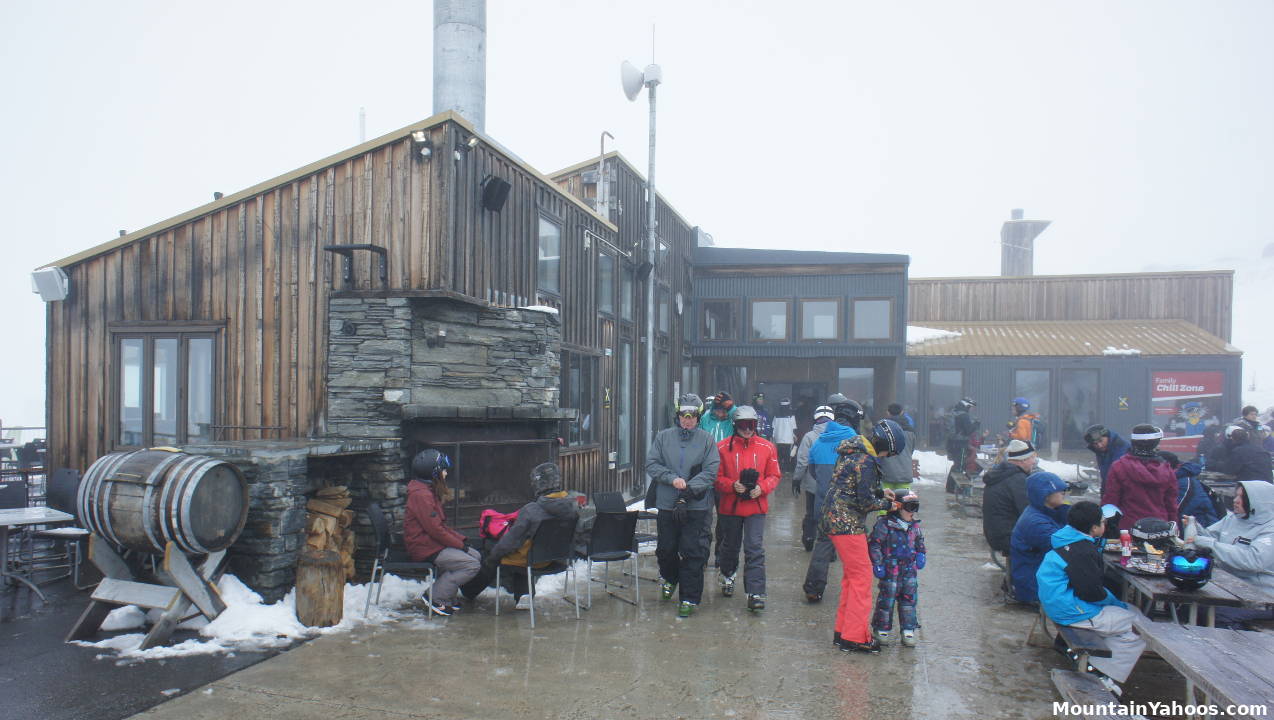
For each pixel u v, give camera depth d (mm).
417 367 7230
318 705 4254
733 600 6684
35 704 4195
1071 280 24969
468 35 9805
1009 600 6566
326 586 5668
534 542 5902
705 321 19109
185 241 8023
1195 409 20641
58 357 8586
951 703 4402
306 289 7508
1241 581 5008
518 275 8648
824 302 18688
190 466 5344
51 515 6582
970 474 13336
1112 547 5512
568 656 5117
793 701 4410
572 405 10367
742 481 6270
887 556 5484
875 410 19531
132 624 5621
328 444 6398
